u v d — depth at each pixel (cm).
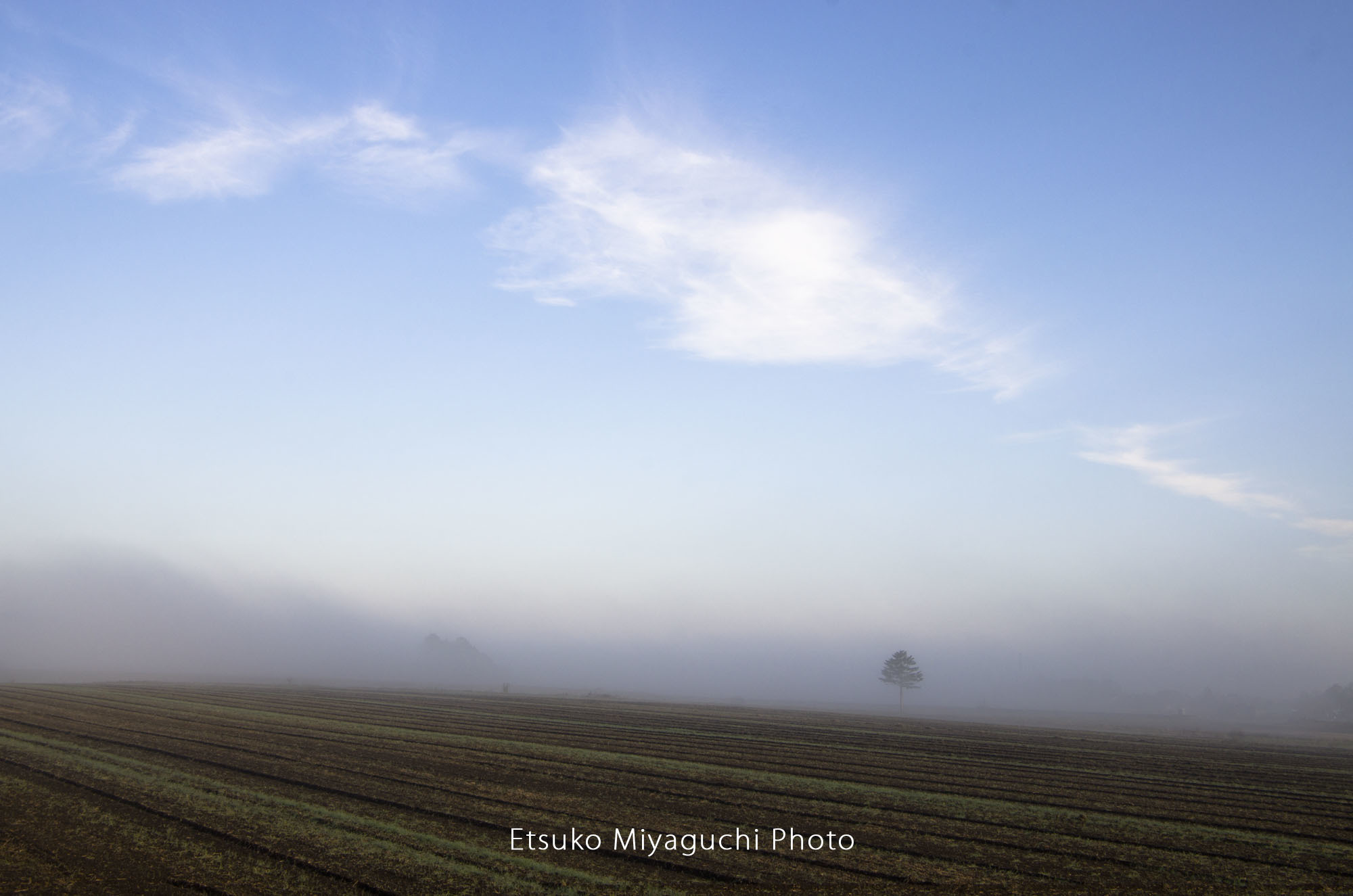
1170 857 2139
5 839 1797
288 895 1486
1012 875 1891
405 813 2236
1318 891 1862
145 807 2155
